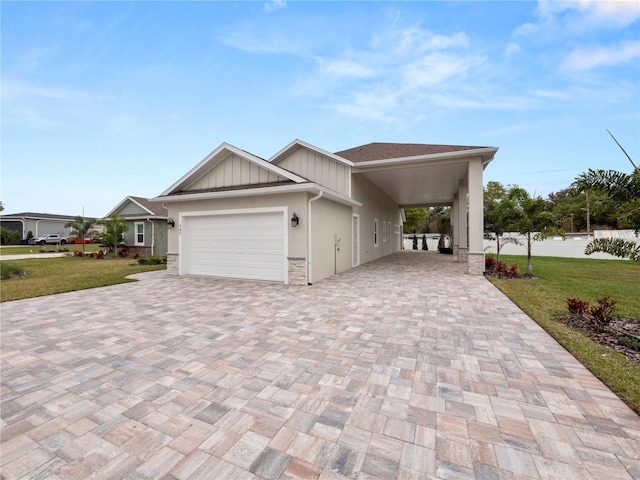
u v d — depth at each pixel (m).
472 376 3.28
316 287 8.49
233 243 10.01
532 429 2.40
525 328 4.89
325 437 2.32
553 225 10.26
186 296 7.41
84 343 4.32
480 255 10.73
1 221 36.31
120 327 5.03
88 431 2.41
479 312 5.85
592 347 4.00
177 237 10.97
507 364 3.57
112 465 2.05
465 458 2.10
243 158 10.25
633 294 7.43
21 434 2.38
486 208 13.38
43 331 4.84
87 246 31.66
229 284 9.05
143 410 2.69
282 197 9.13
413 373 3.36
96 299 7.13
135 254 20.14
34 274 11.46
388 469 2.00
